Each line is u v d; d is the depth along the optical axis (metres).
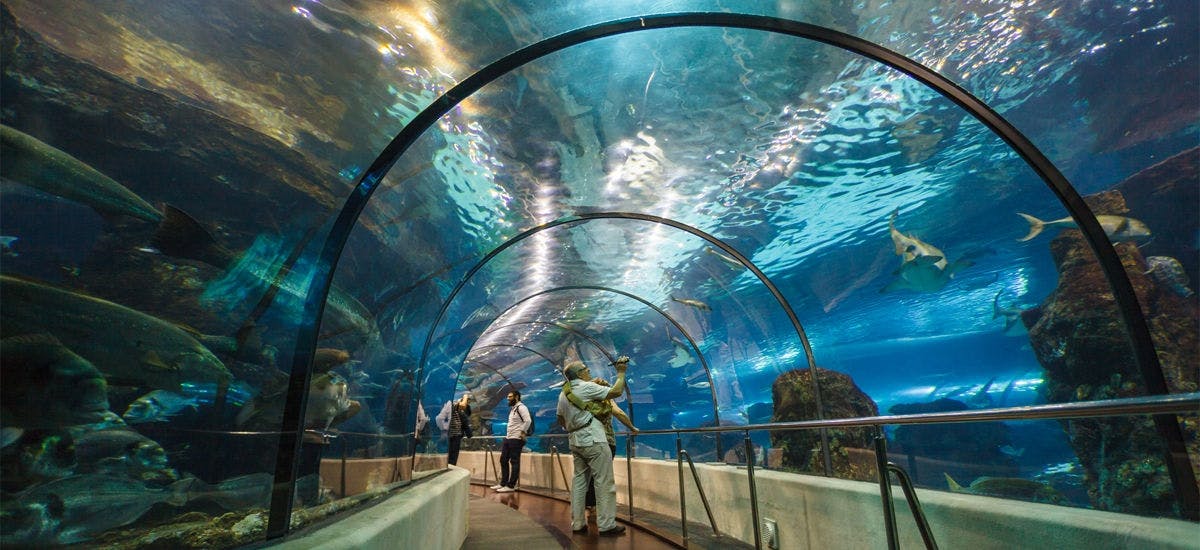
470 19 3.57
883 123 6.27
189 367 2.89
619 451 15.98
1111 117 8.02
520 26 3.78
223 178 4.59
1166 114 8.21
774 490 4.20
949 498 2.58
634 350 14.63
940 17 4.57
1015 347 22.39
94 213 3.29
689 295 11.26
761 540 4.33
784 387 13.88
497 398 20.19
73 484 2.04
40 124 3.49
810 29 4.45
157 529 2.28
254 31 3.51
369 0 3.23
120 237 3.55
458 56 3.82
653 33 4.24
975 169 8.31
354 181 4.55
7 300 2.07
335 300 4.20
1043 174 4.88
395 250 5.14
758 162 6.72
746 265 9.39
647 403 18.09
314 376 3.90
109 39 3.59
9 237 3.15
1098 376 10.22
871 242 10.98
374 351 5.17
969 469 3.25
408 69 3.73
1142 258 10.48
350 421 4.30
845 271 12.38
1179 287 10.08
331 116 4.10
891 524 2.76
